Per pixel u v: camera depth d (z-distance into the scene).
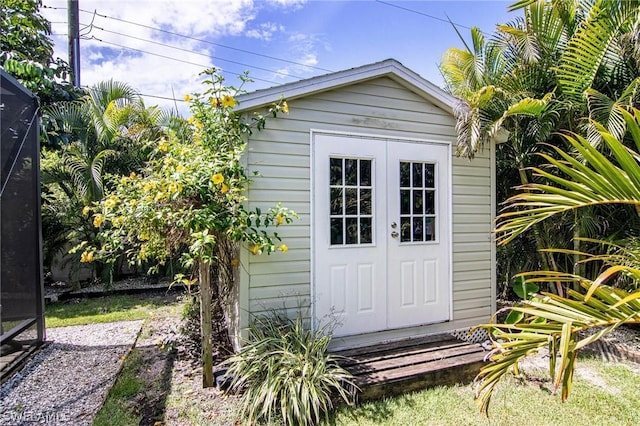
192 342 3.85
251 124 3.27
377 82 3.76
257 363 2.80
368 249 3.68
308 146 3.48
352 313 3.59
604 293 1.48
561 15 4.27
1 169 3.21
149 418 2.60
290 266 3.38
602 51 3.79
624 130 3.59
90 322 4.93
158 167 3.70
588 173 1.63
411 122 3.91
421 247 3.92
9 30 5.38
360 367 3.09
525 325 1.54
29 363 3.56
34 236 3.91
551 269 4.79
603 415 2.66
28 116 3.79
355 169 3.67
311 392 2.57
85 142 6.38
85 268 6.81
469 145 3.84
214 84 3.16
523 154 4.66
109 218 3.39
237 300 3.30
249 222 2.98
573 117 4.20
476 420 2.59
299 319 3.22
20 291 3.58
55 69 6.11
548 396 2.93
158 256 3.63
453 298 4.05
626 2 3.69
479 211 4.23
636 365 3.56
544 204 1.80
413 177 3.92
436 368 3.08
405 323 3.81
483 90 3.90
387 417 2.62
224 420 2.58
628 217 4.29
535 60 4.26
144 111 6.89
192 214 2.81
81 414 2.66
